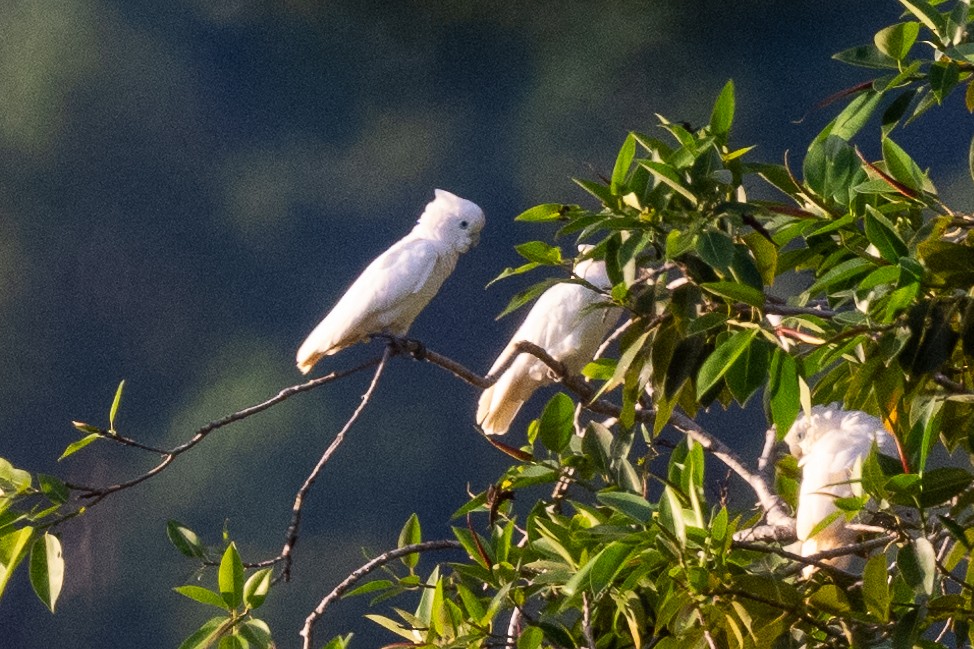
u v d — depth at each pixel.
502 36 16.09
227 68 16.64
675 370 3.89
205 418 14.80
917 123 13.30
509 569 4.24
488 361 14.55
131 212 16.14
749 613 3.67
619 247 3.75
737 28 15.28
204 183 16.25
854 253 3.68
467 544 4.41
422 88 16.38
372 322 7.17
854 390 3.90
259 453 14.29
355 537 13.75
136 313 15.83
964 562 6.09
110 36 16.64
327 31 16.31
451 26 16.23
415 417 14.27
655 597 3.99
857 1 15.07
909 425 3.76
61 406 15.41
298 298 15.78
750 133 14.95
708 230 3.41
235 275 15.89
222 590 3.96
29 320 15.57
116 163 16.31
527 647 3.55
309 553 13.69
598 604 4.14
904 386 3.55
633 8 15.45
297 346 15.47
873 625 3.70
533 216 3.96
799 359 3.53
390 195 16.11
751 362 3.42
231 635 3.89
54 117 16.30
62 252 16.06
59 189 16.14
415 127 16.27
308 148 16.39
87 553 14.07
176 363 15.47
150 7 16.91
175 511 14.27
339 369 14.62
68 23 16.47
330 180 16.19
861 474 3.57
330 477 13.98
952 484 3.44
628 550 3.45
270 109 16.67
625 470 4.55
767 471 5.35
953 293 3.46
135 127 16.52
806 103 14.89
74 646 13.83
